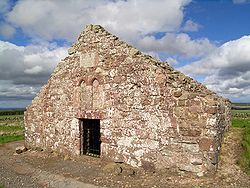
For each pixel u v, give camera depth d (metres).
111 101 11.23
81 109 12.41
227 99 17.73
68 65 13.22
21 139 19.94
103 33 11.81
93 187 8.73
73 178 9.77
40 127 14.52
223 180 8.38
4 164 12.23
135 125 10.41
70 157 12.64
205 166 8.77
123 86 10.86
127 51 10.84
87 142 12.77
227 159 9.70
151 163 9.90
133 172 9.86
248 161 9.94
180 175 9.20
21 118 56.44
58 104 13.56
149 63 10.16
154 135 9.88
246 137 13.23
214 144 8.71
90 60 12.17
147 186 8.53
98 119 11.79
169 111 9.53
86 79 12.27
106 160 11.29
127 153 10.60
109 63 11.42
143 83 10.24
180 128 9.26
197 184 8.31
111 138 11.16
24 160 12.87
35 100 14.88
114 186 8.73
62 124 13.32
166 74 9.84
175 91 9.45
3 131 27.70
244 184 8.09
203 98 8.98
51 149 13.86
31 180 9.77
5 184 9.34
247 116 38.28
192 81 11.95
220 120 10.05
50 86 14.07
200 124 8.91
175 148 9.35
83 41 12.57
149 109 10.04
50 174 10.40
